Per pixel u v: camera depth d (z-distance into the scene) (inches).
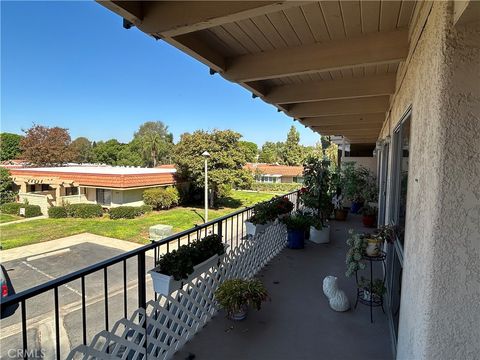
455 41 38.0
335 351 85.4
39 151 1056.2
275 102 135.9
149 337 77.3
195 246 98.8
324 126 242.1
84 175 631.8
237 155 716.7
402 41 78.7
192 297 94.1
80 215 599.8
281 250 182.4
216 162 696.4
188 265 87.7
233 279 112.8
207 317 101.4
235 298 98.4
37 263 337.7
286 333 94.5
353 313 106.6
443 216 38.8
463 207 37.9
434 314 39.9
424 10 53.3
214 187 716.0
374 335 93.0
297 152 1540.4
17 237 449.4
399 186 103.1
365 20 73.7
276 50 92.6
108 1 56.9
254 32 80.8
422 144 51.7
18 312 203.8
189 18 59.9
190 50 80.7
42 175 689.6
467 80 37.6
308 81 127.9
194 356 83.7
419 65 58.5
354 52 83.9
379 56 81.1
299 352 85.0
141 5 63.2
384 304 112.6
